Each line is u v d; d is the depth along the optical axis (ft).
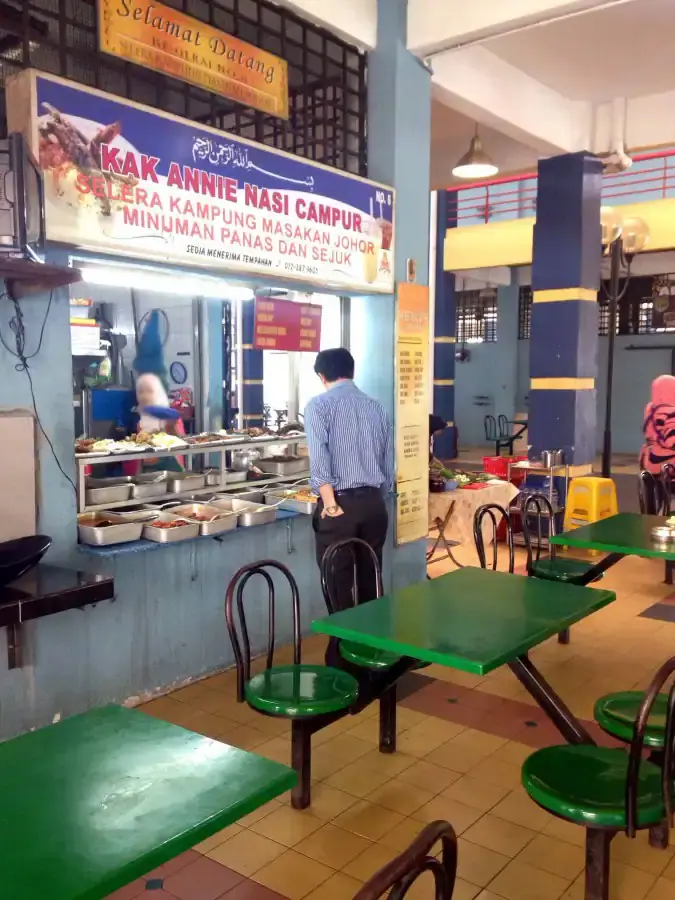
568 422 21.54
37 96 9.04
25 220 8.70
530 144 20.10
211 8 12.00
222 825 4.69
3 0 9.57
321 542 11.84
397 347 15.05
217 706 11.28
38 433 10.00
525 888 7.31
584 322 21.47
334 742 10.24
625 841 8.10
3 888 3.98
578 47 17.16
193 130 10.89
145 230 10.33
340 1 13.94
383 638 7.52
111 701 11.00
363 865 7.63
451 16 14.10
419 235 15.58
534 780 6.31
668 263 42.96
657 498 18.71
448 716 11.05
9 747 5.56
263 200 12.04
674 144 20.29
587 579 13.17
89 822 4.58
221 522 12.12
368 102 15.06
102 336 22.35
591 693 11.85
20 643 9.62
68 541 10.48
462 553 20.49
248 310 23.56
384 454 12.10
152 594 11.48
